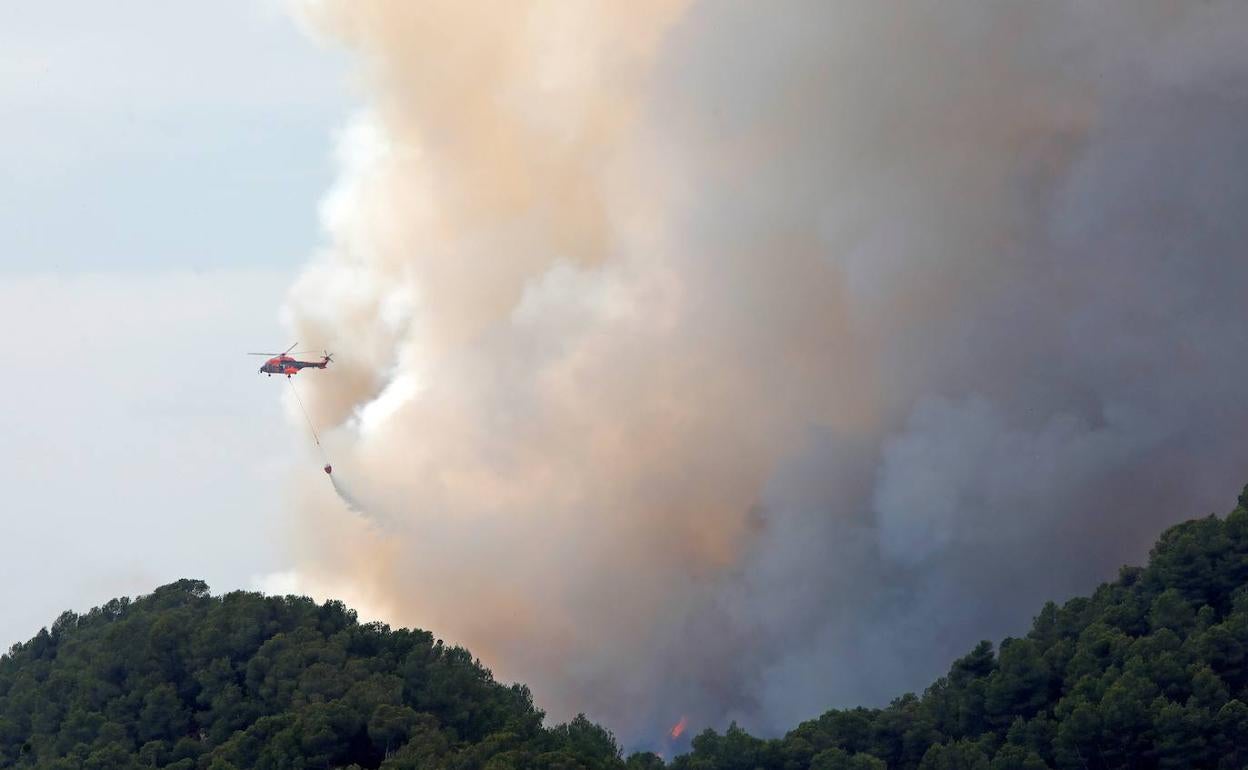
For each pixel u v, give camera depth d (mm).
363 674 154000
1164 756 141250
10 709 158875
